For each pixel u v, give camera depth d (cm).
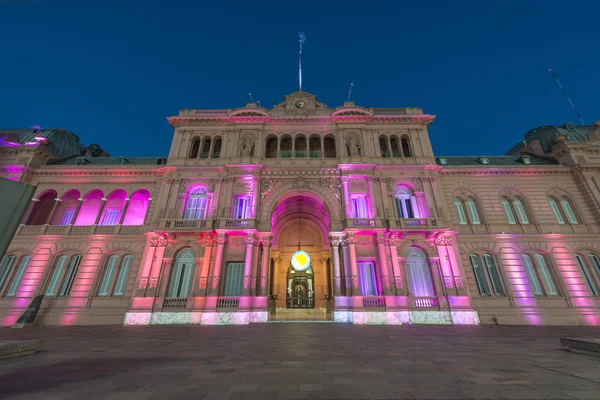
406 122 2897
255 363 776
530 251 2417
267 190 2600
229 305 2184
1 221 470
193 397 502
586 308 2202
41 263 2384
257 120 2881
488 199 2638
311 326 1923
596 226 2484
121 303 2244
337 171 2650
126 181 2733
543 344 1123
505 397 498
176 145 2816
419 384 577
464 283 2264
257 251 2375
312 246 3491
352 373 666
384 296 2180
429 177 2620
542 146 3136
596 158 2722
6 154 2719
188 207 2570
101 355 895
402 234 2380
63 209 2700
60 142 3272
